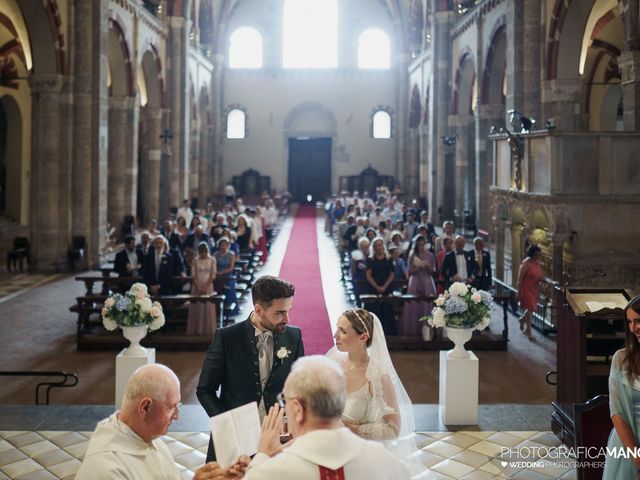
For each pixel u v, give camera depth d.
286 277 22.11
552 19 19.95
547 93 20.39
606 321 9.51
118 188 27.91
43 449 8.24
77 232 22.52
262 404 5.41
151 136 33.66
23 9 20.86
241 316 16.72
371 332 5.61
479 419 9.39
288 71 49.12
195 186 41.97
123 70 27.42
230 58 49.44
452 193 33.75
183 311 14.96
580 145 14.83
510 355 13.49
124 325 9.65
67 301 17.91
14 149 33.19
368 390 5.53
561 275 14.98
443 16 32.97
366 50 49.31
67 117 22.03
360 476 3.37
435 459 8.03
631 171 14.88
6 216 33.19
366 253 17.33
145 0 31.05
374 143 49.59
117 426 3.88
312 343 14.02
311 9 49.09
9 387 11.34
